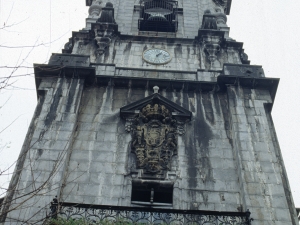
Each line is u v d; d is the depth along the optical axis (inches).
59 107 668.7
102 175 597.0
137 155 621.0
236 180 600.1
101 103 699.4
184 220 518.3
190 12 1002.7
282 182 587.5
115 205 554.6
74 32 861.2
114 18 960.3
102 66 762.8
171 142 640.4
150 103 689.6
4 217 512.7
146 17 991.6
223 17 972.6
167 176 603.5
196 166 616.4
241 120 664.4
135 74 760.3
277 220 540.4
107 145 635.5
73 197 567.8
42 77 715.4
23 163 592.1
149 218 515.8
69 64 738.8
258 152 619.2
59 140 618.8
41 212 526.6
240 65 753.6
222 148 641.6
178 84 730.8
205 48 842.8
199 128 669.3
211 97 721.6
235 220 521.7
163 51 847.1
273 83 718.5
